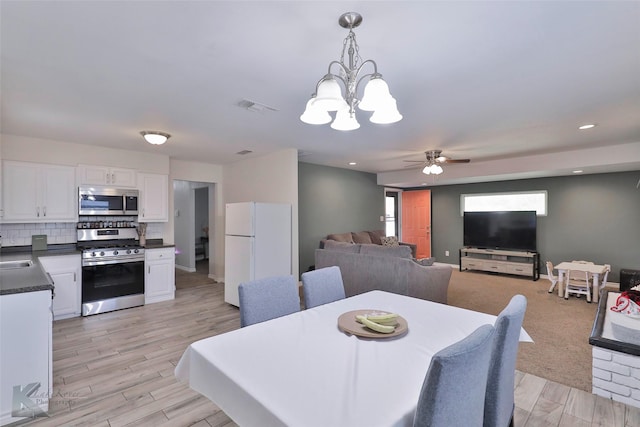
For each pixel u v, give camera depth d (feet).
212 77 7.41
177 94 8.41
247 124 11.19
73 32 5.55
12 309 6.73
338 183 22.12
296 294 7.41
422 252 27.04
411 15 5.09
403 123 11.23
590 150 15.71
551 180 20.63
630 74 7.38
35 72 7.07
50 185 13.14
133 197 15.21
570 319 12.87
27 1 4.68
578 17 5.18
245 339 5.21
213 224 20.63
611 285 18.53
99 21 5.24
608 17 5.18
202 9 4.92
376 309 6.86
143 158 15.83
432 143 14.47
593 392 7.67
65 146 13.55
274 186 16.48
